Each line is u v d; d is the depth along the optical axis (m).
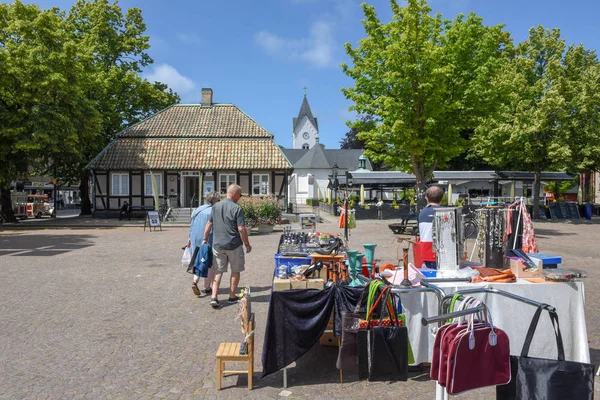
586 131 27.36
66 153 27.36
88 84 26.64
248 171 30.17
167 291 8.36
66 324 6.30
